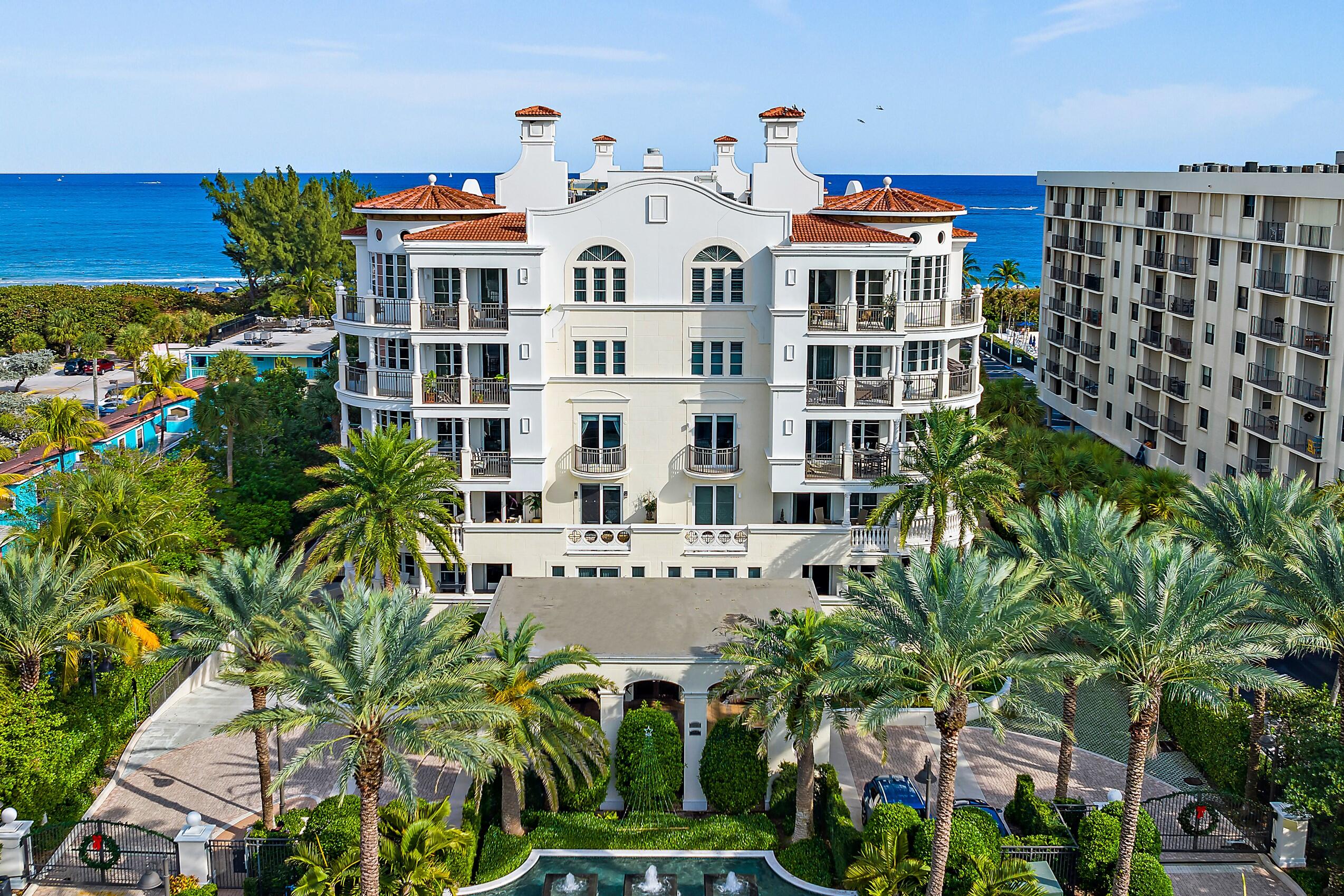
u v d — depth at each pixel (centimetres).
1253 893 3244
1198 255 6575
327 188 12838
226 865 3256
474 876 3275
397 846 3022
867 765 3881
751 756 3578
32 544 3944
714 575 4969
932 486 4400
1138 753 2958
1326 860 3238
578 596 4212
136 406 8569
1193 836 3441
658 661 3666
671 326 4988
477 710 2798
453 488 4638
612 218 4888
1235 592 2930
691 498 5166
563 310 4962
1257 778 3581
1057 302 8619
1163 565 2975
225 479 6178
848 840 3225
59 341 10444
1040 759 3966
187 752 3981
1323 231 5378
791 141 5212
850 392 4900
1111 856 3147
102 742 3794
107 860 3247
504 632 3425
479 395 4934
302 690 2742
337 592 5166
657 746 3616
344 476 4222
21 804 3412
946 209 5059
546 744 3228
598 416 5081
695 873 3322
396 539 4162
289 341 9150
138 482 4538
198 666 4444
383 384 5041
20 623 3500
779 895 3225
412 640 2842
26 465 6831
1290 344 5650
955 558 2994
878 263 4778
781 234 4881
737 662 3519
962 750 4003
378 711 2770
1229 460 6259
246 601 3291
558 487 5153
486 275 4975
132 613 4159
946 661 2841
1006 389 6800
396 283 5022
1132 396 7338
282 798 3481
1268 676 2894
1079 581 3130
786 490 4953
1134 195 7256
